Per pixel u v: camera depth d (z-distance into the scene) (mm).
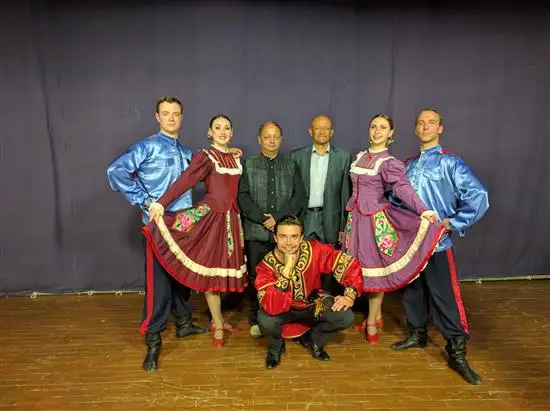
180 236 2422
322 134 2750
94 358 2543
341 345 2680
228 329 2873
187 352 2605
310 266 2344
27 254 3463
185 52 3305
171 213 2443
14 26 3215
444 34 3391
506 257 3707
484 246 3682
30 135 3328
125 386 2268
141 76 3312
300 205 2738
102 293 3549
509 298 3365
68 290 3533
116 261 3529
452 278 2430
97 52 3275
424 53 3398
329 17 3322
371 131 2543
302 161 2867
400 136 3482
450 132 3506
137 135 3375
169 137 2498
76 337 2797
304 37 3332
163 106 2447
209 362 2494
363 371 2396
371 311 2678
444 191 2404
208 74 3334
